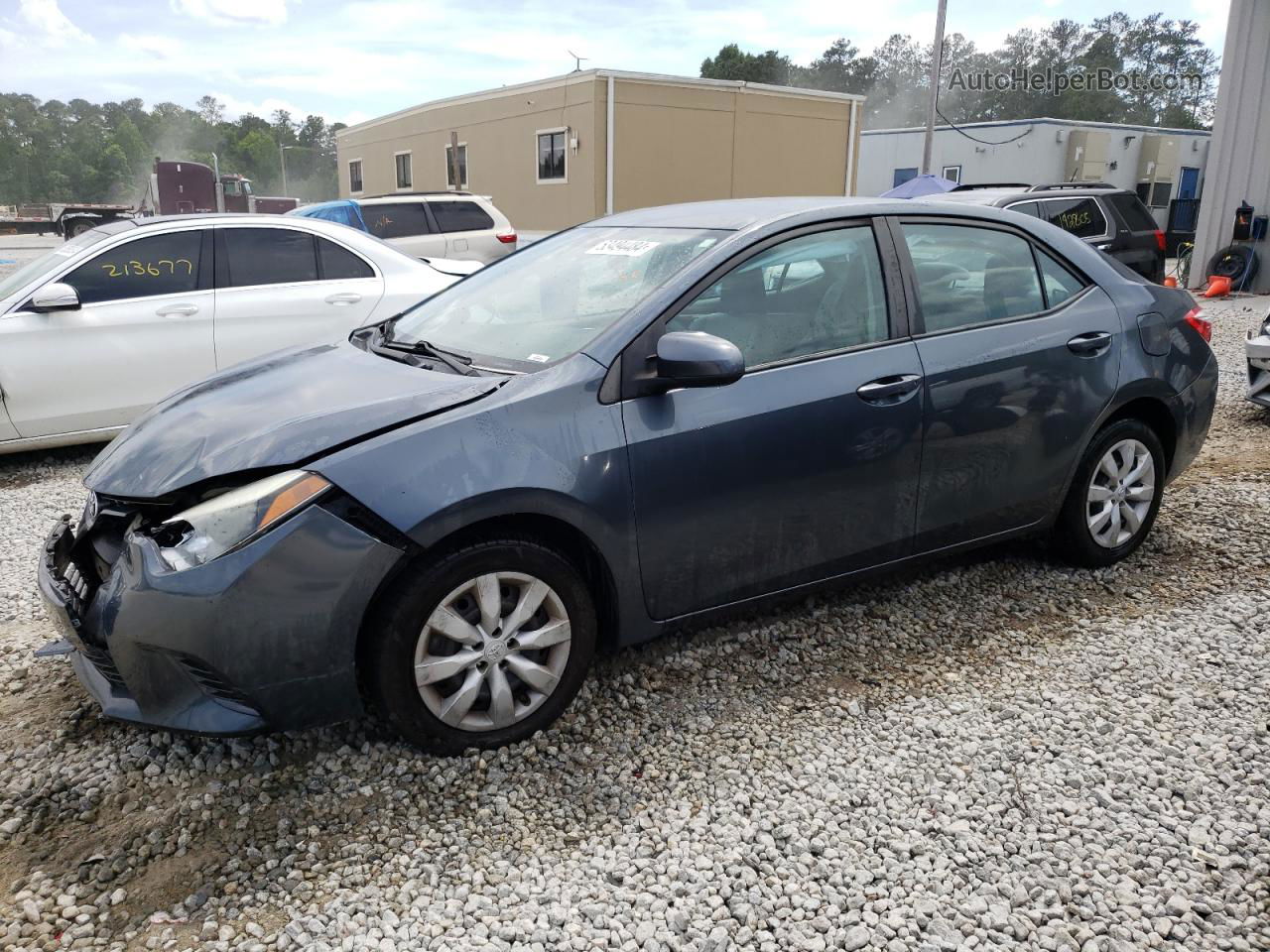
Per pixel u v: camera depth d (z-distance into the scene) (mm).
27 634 3719
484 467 2686
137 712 2686
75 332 5891
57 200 126000
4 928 2250
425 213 13312
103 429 6086
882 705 3215
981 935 2242
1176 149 30531
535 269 3791
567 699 3023
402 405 2791
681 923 2277
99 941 2221
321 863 2482
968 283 3693
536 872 2451
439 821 2639
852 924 2279
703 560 3137
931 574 4215
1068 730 3057
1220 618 3791
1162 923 2271
